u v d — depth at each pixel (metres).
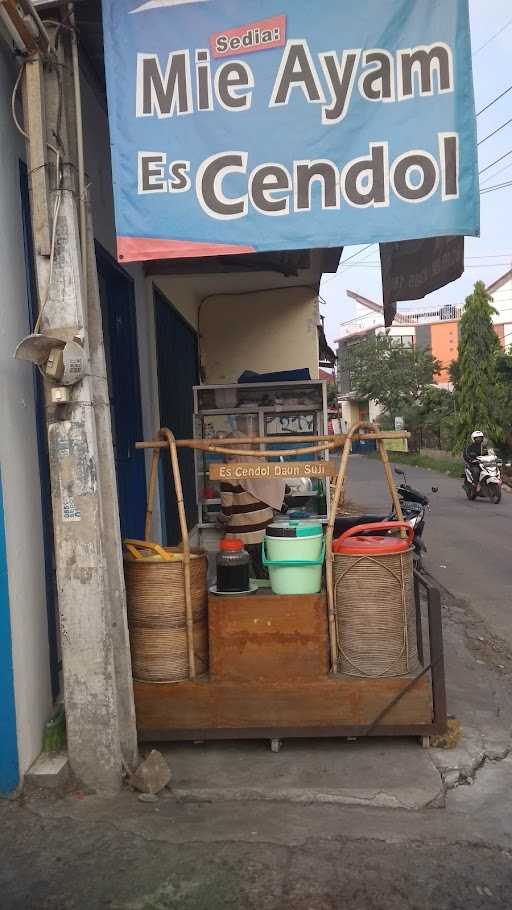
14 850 3.08
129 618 3.90
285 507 6.61
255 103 3.58
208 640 3.96
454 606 7.33
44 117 3.46
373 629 3.82
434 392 35.78
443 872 2.93
